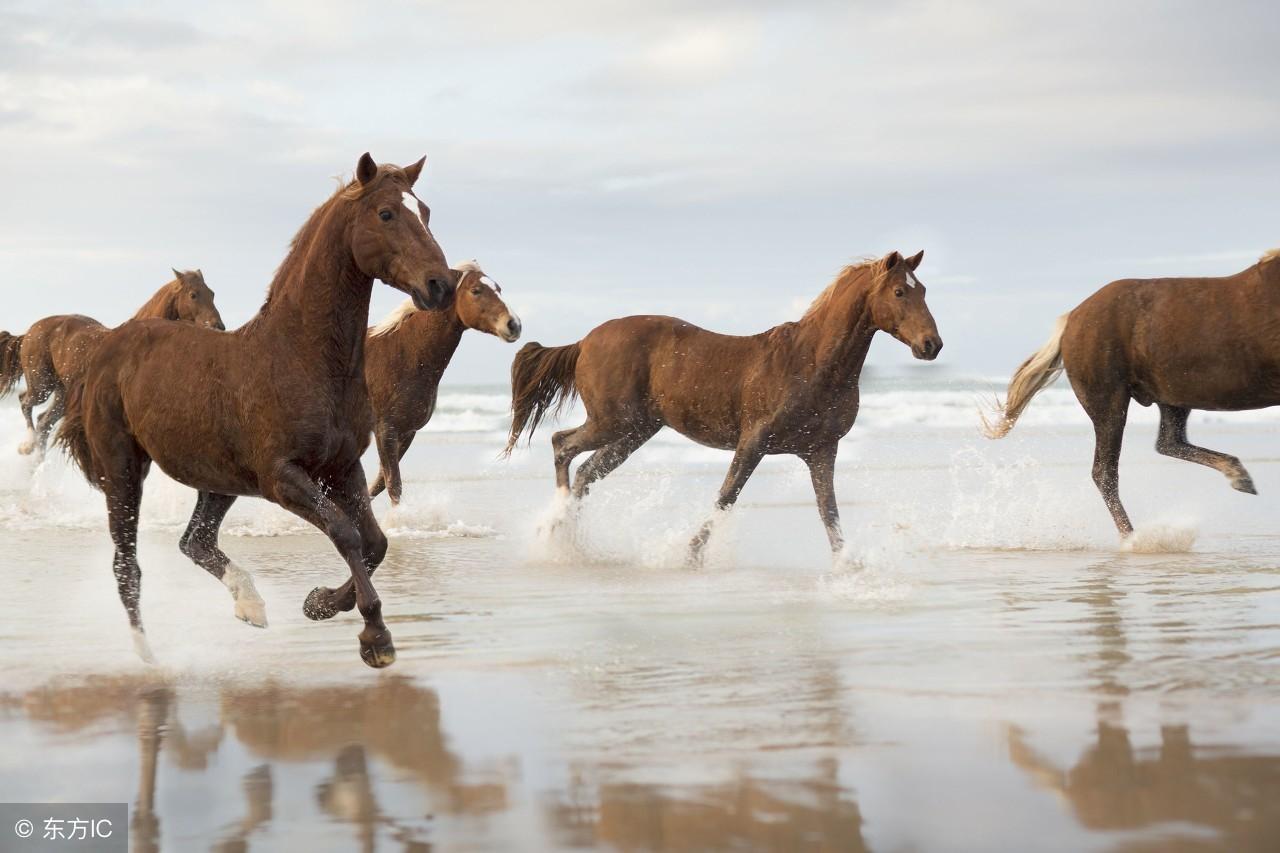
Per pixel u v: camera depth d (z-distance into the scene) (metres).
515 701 4.79
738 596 7.50
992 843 3.07
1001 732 4.12
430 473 18.34
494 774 3.80
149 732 4.41
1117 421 9.99
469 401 40.53
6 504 13.73
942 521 11.64
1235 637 5.78
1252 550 9.24
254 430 5.36
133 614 5.76
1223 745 3.88
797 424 9.08
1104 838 3.08
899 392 40.41
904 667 5.25
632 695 4.83
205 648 6.04
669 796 3.52
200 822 3.40
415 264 5.32
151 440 5.61
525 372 11.19
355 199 5.41
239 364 5.41
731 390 9.48
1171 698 4.54
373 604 5.25
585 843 3.16
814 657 5.52
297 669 5.50
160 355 5.65
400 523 12.02
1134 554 9.21
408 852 3.13
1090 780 3.56
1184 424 10.20
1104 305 9.95
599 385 10.31
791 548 10.09
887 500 13.55
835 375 9.00
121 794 3.68
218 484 5.66
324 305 5.41
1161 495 13.54
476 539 11.23
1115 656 5.38
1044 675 5.01
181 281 13.81
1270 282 9.27
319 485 5.59
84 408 5.92
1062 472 16.50
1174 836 3.08
